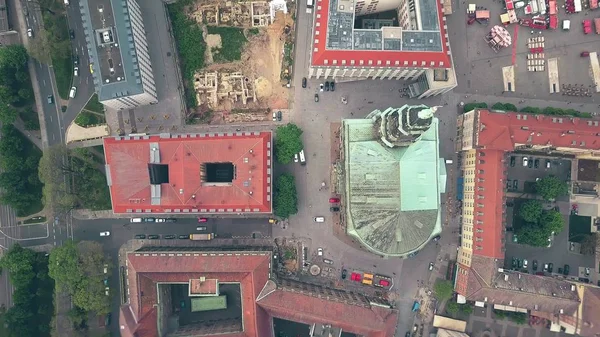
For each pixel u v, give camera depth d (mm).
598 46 152500
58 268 138500
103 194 152000
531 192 150875
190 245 152250
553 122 133375
